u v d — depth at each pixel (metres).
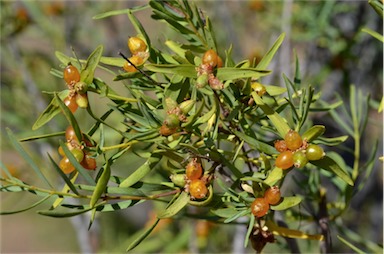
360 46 0.80
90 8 0.91
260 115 0.41
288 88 0.39
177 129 0.38
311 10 0.74
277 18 0.81
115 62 0.40
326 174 0.50
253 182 0.38
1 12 0.78
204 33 0.42
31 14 0.86
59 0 0.92
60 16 0.92
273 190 0.38
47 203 0.78
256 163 0.42
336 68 0.75
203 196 0.38
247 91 0.39
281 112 0.44
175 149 0.39
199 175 0.38
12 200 0.75
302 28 0.78
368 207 0.93
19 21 0.81
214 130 0.38
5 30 0.79
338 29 0.75
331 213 0.54
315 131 0.38
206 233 0.74
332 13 0.76
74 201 0.74
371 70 0.81
